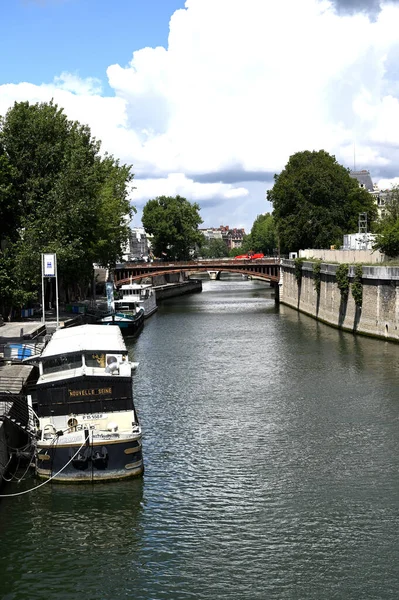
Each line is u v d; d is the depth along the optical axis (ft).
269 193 369.91
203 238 562.25
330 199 345.92
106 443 85.56
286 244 356.18
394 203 326.85
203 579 65.77
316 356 172.76
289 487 86.17
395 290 188.34
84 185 209.26
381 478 88.69
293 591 63.72
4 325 196.75
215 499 82.64
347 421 113.50
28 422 94.38
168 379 149.07
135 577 66.39
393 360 163.22
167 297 438.40
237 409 122.42
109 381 91.30
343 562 68.33
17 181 212.02
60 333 120.57
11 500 82.23
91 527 75.66
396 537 73.05
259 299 405.18
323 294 255.91
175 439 105.40
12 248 200.44
